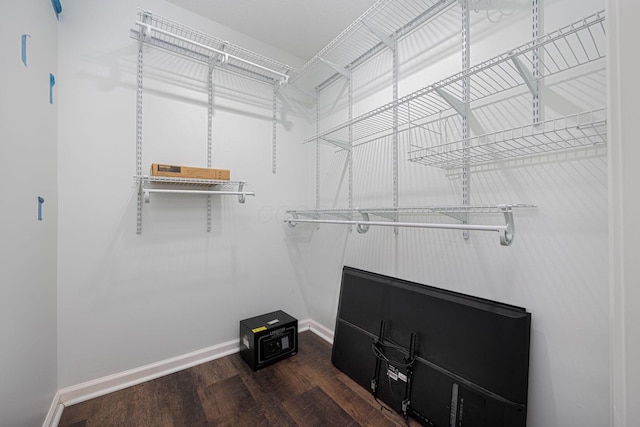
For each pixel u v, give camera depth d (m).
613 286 0.48
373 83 1.89
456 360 1.26
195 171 1.69
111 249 1.59
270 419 1.38
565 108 1.03
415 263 1.59
